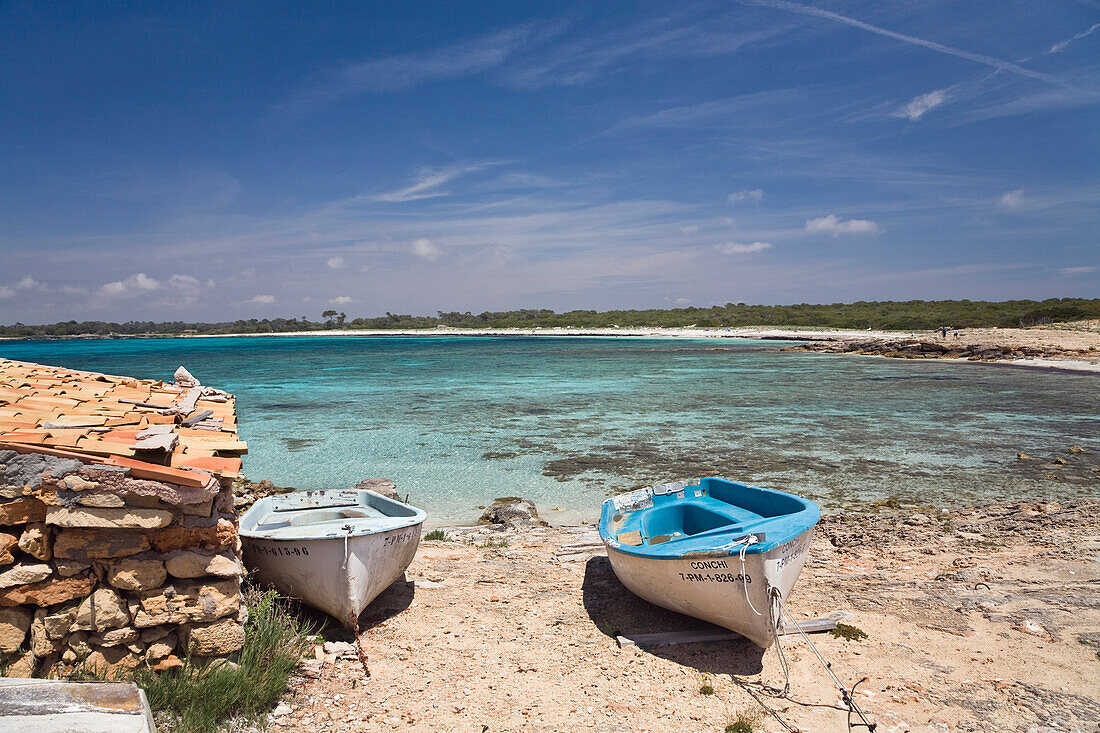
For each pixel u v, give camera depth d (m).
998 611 6.95
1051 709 5.00
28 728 3.27
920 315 103.88
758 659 5.89
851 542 10.37
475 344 104.75
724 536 6.40
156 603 4.43
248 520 6.88
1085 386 34.22
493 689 5.20
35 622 4.23
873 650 6.05
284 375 47.88
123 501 4.28
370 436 22.38
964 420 24.28
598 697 5.14
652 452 19.47
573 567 8.80
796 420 24.78
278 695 4.80
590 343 98.94
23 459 4.17
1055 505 12.78
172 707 4.28
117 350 105.56
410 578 8.13
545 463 18.25
